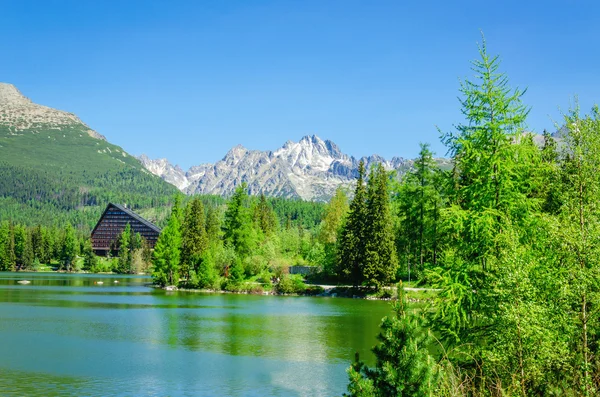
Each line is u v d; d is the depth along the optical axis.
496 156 17.95
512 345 11.86
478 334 15.97
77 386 25.81
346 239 79.94
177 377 27.53
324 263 92.00
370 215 75.88
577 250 13.01
